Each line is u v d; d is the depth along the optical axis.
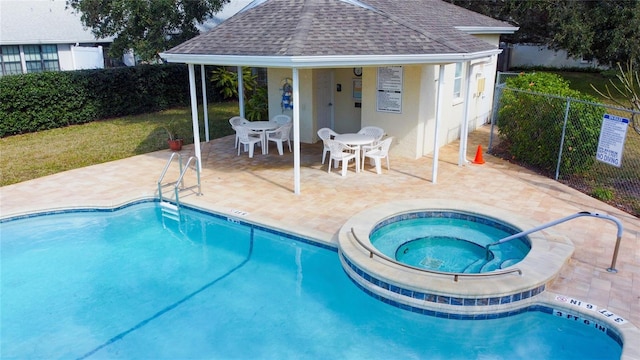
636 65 21.06
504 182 11.63
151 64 22.22
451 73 14.70
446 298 6.73
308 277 8.11
